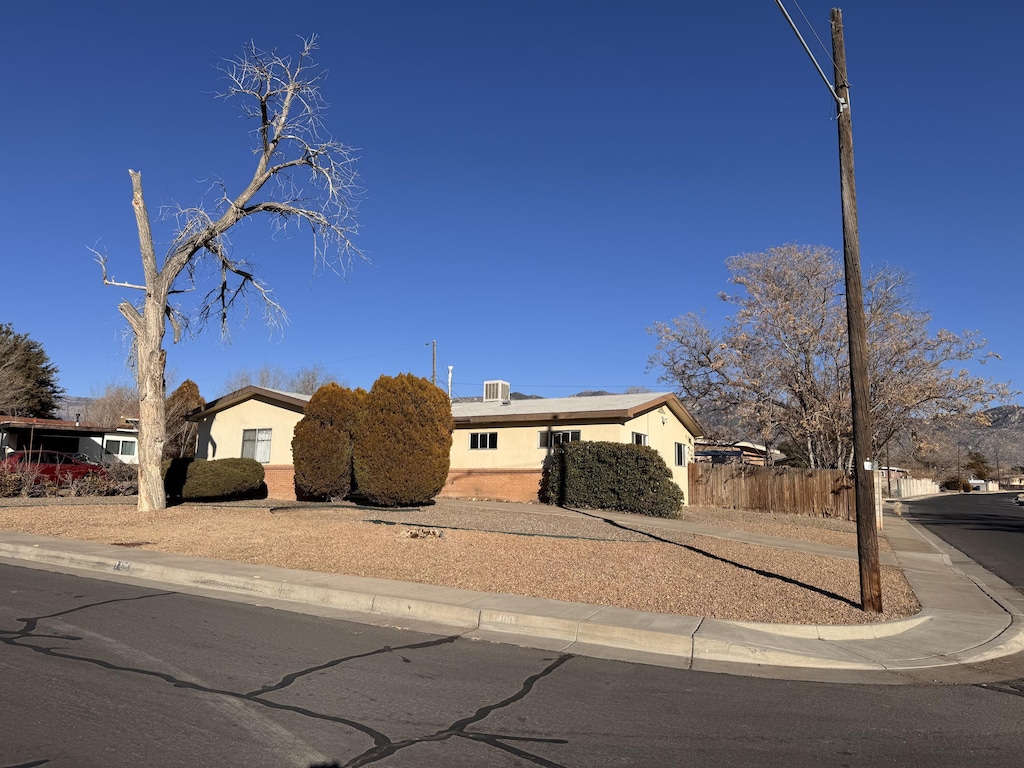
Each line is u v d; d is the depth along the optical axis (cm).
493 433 2727
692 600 997
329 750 488
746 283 3278
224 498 2391
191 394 3491
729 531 1936
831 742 545
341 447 2161
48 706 546
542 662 733
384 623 878
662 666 740
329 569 1138
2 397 3681
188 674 639
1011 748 545
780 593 1068
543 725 555
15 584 1022
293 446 2216
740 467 2936
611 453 2317
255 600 983
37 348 4453
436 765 473
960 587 1290
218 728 518
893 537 2255
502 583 1057
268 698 587
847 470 2891
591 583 1073
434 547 1335
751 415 3247
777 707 624
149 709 549
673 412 2991
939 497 6738
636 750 514
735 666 755
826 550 1655
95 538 1420
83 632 768
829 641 855
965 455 11406
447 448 2086
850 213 996
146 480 1820
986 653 842
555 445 2584
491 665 714
